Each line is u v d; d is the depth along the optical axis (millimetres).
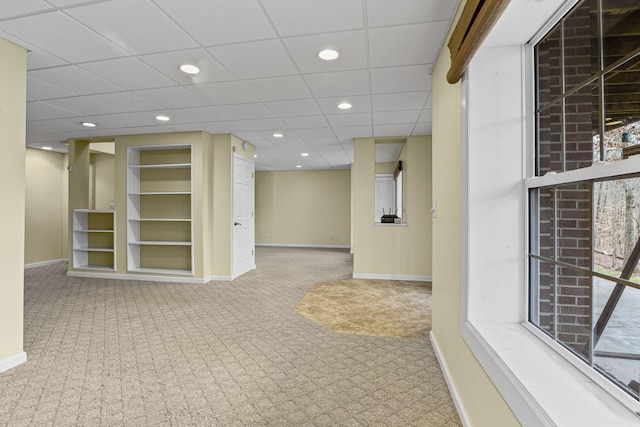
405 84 2947
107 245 5566
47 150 6301
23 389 1953
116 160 5074
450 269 1947
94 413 1724
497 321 1507
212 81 2883
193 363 2311
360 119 4105
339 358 2398
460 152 1688
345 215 9242
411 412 1749
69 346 2582
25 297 4039
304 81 2885
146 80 2859
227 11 1871
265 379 2094
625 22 975
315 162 7887
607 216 1014
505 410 1117
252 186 5891
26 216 5988
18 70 2264
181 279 4898
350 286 4664
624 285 934
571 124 1215
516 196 1480
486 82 1491
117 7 1827
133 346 2594
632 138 936
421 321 3213
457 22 1733
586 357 1103
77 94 3197
